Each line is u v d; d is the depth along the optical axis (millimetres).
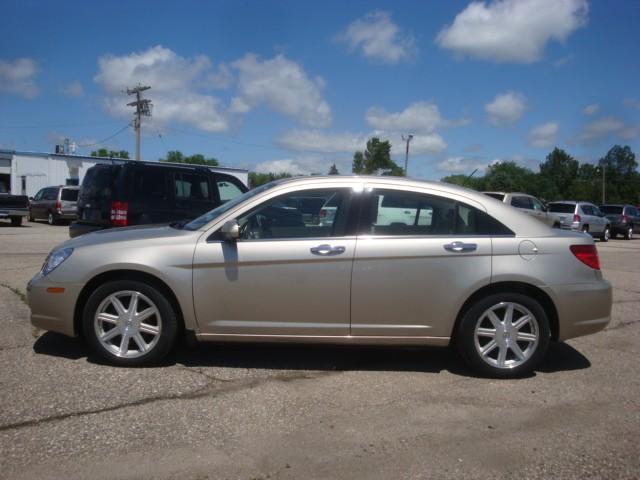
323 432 3752
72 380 4504
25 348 5262
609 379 4926
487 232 4875
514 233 4879
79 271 4766
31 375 4586
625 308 8000
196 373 4770
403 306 4766
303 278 4711
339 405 4207
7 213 23344
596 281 4934
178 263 4707
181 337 5285
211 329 4770
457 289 4746
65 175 35812
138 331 4812
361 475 3234
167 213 9133
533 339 4844
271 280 4711
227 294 4727
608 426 3951
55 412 3910
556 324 4926
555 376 4984
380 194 4898
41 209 25828
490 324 4863
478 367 4855
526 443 3676
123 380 4547
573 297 4836
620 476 3297
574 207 23609
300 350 5492
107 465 3254
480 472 3303
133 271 4781
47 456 3328
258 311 4750
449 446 3607
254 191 5223
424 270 4742
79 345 5379
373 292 4734
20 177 34250
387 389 4555
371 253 4723
